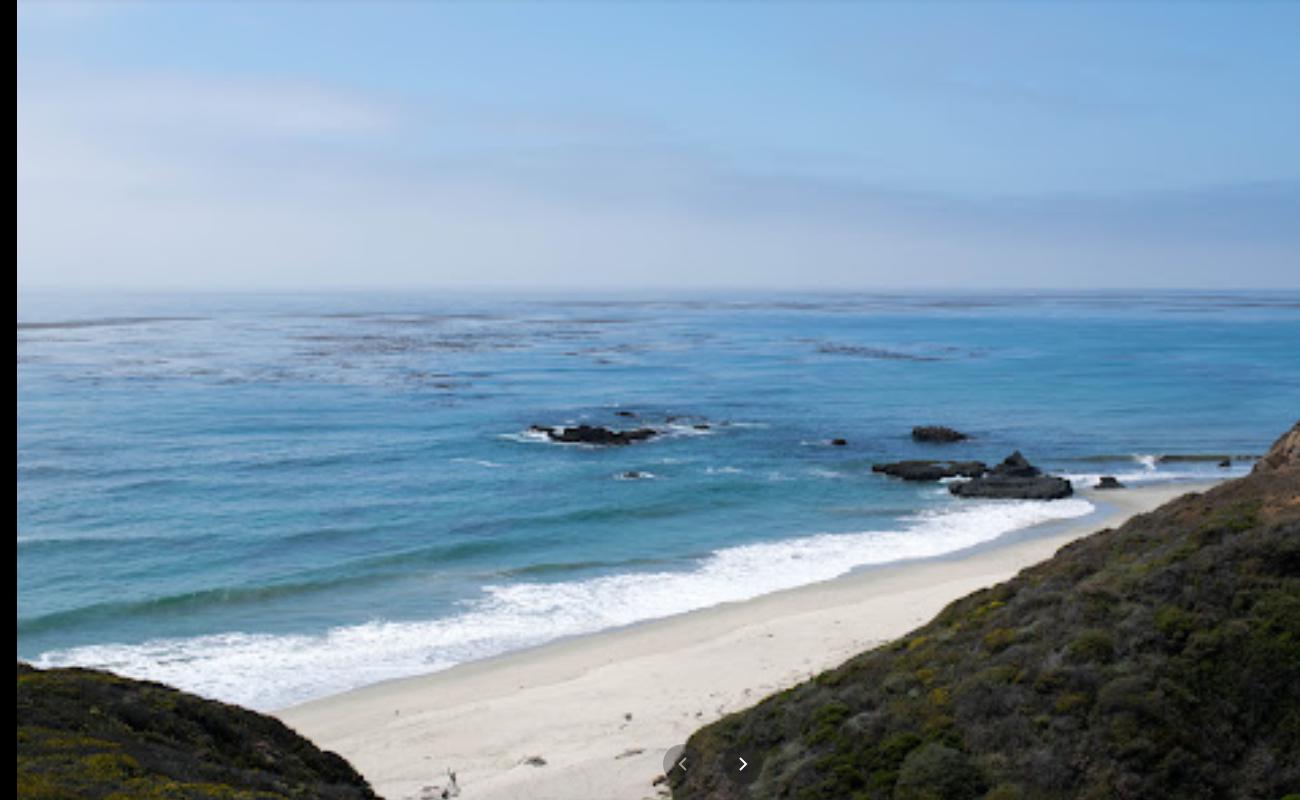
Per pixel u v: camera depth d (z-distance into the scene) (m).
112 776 14.54
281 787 17.31
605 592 38.47
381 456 67.12
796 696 21.75
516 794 20.80
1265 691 16.38
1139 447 73.88
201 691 28.86
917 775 16.72
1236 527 20.80
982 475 61.47
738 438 75.94
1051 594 21.42
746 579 40.19
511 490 57.16
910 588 38.25
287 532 47.31
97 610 35.72
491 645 32.72
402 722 26.31
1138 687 16.89
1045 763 16.23
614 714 25.94
